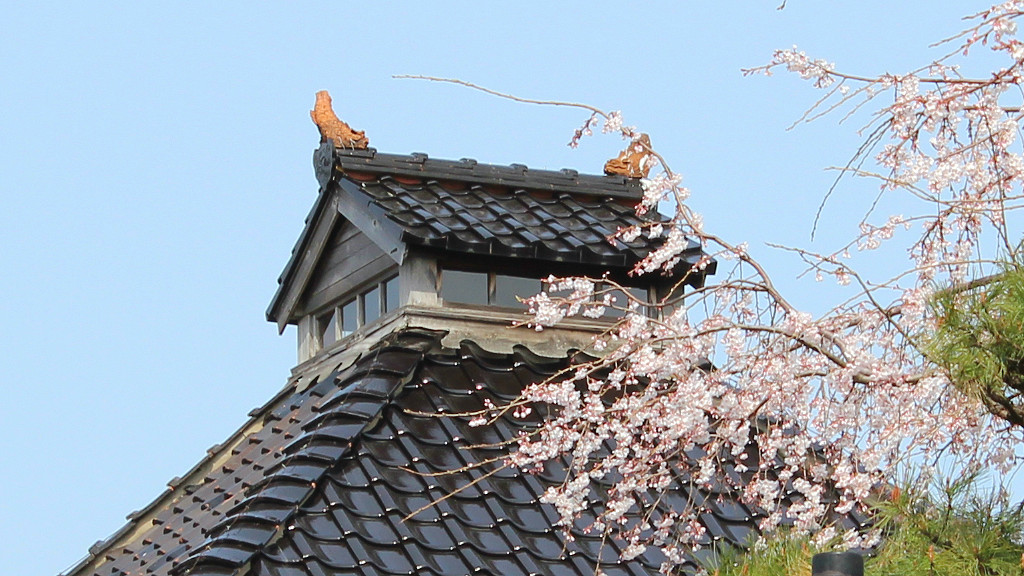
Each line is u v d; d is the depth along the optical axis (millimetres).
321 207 31156
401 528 22875
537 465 21344
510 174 30797
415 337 27688
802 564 16203
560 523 21188
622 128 20391
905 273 18625
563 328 28562
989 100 18125
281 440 27875
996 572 14836
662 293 29156
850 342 18812
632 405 20797
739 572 16672
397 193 29625
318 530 22578
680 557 21547
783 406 19812
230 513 23891
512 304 28812
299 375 31766
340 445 24234
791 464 20391
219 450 30922
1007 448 17250
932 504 15508
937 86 18359
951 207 18203
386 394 25578
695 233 20328
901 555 15188
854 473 19812
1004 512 15414
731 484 24953
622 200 31250
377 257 29719
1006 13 17641
